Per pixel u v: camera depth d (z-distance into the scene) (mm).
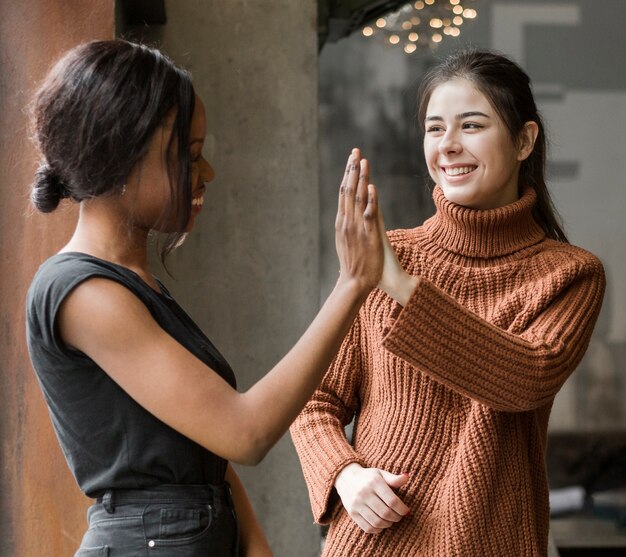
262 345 3676
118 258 1381
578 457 8258
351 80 8508
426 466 1884
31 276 2596
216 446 1294
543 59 8523
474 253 1957
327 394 2037
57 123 1313
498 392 1753
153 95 1309
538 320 1878
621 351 8406
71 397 1334
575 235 8562
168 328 1366
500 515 1850
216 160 3674
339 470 1896
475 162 1915
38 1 2639
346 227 1428
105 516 1358
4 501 2590
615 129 8531
